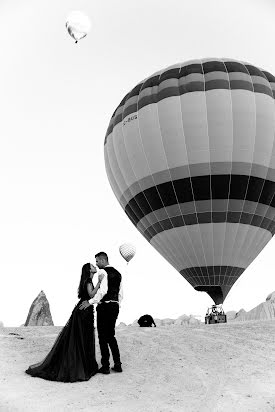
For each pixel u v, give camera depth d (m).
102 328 8.66
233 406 6.95
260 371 8.69
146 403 7.10
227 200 26.34
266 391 7.61
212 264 26.97
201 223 26.55
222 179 26.22
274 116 27.16
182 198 26.66
